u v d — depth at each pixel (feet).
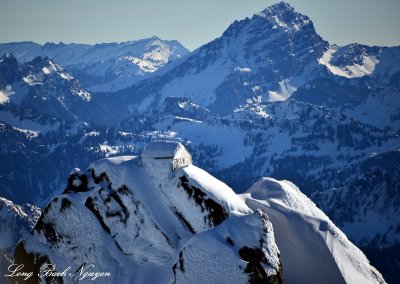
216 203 429.79
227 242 383.65
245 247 377.30
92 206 448.65
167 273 419.33
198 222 433.89
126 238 440.45
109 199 450.30
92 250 437.17
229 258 373.61
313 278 458.09
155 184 459.32
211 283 372.79
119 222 444.96
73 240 441.68
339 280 458.91
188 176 447.01
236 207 430.20
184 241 431.02
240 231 386.11
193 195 440.45
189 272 381.19
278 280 371.56
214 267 375.45
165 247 431.02
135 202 446.60
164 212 445.37
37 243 443.32
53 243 442.50
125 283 420.36
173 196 448.24
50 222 446.60
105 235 442.09
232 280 368.48
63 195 452.35
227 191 449.06
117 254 435.94
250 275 366.63
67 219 446.60
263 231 382.22
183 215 440.45
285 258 469.16
